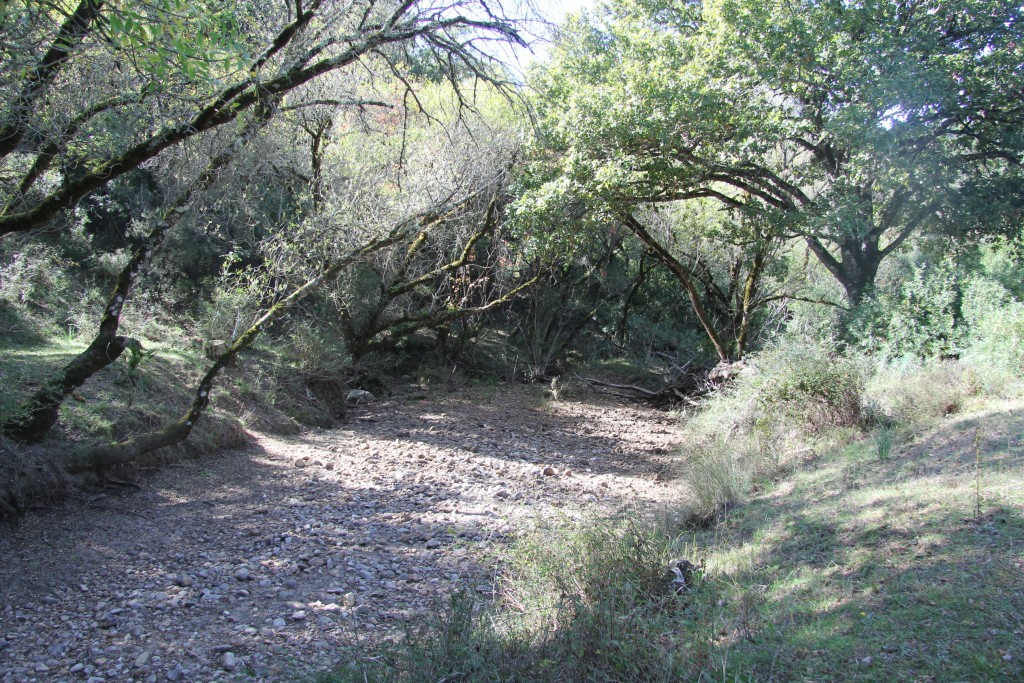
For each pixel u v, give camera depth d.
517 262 18.25
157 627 4.86
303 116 10.38
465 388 17.48
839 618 3.94
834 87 12.67
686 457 10.00
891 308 12.38
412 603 5.34
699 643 3.84
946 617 3.65
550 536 5.18
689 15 16.02
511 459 11.02
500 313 21.05
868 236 14.16
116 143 6.76
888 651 3.46
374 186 13.24
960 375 8.82
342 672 4.04
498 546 6.11
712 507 6.99
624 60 14.48
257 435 10.77
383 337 17.34
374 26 7.25
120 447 7.68
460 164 14.11
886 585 4.20
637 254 22.14
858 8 12.59
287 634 4.76
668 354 20.98
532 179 14.70
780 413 9.16
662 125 12.35
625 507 7.96
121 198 14.77
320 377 14.13
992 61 12.43
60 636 4.72
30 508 6.57
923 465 6.30
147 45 4.67
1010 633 3.34
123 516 6.96
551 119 13.64
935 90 11.62
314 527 7.05
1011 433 6.37
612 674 3.63
